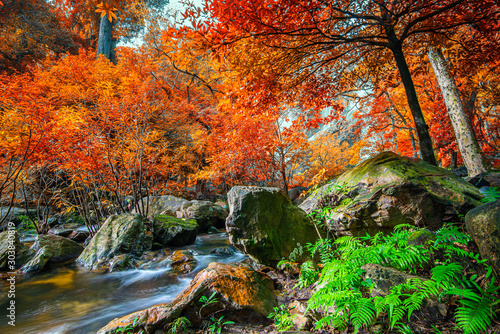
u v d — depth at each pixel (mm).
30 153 6070
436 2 4488
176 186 14461
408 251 2342
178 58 4535
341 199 4105
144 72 16953
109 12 2307
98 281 4988
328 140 25797
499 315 1697
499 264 1768
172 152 13180
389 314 1817
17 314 3574
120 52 18500
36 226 8273
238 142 10008
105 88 8984
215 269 3129
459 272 2127
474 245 2494
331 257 3344
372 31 6984
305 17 4234
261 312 2557
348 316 2070
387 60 7520
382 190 3473
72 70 14055
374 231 3467
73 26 28422
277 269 3854
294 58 5508
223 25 3707
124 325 2475
